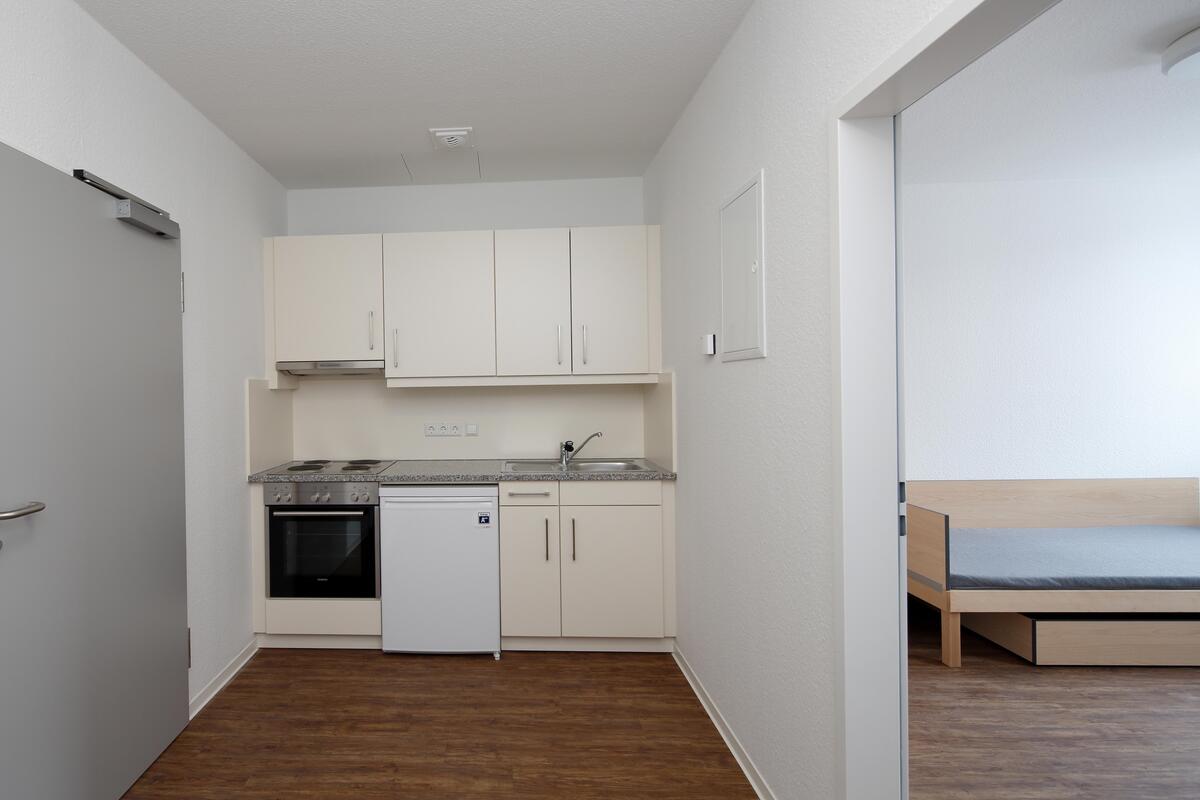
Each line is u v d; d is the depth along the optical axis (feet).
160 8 5.87
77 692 5.35
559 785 6.15
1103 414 11.44
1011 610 8.87
